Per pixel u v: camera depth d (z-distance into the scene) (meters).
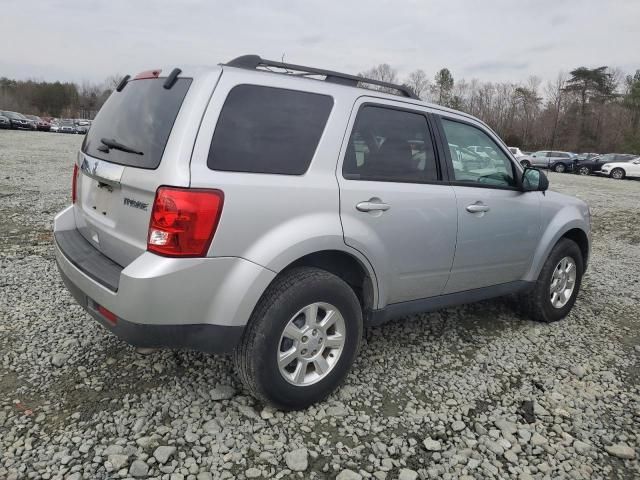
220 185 2.44
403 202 3.14
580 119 67.25
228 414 2.80
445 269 3.50
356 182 2.96
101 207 2.93
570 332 4.34
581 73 71.69
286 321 2.68
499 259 3.88
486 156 3.84
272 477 2.38
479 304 4.84
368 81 3.28
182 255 2.38
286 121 2.75
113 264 2.77
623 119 64.44
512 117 74.50
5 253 5.50
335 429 2.76
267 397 2.73
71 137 36.53
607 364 3.77
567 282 4.60
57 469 2.33
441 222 3.37
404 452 2.62
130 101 2.95
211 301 2.50
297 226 2.67
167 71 2.78
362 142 3.05
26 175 12.44
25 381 3.02
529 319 4.54
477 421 2.94
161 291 2.37
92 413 2.74
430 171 3.41
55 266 5.12
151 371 3.18
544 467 2.59
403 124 3.30
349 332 2.98
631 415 3.11
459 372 3.49
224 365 3.29
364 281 3.13
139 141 2.65
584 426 2.96
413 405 3.05
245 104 2.62
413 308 3.45
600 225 10.43
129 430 2.63
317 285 2.75
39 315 3.91
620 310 4.98
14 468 2.32
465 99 79.06
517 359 3.75
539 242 4.20
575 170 31.19
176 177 2.37
